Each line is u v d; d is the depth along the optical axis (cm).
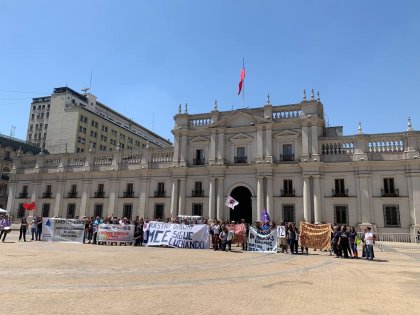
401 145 3334
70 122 7700
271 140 3756
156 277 1148
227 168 3869
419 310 782
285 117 3794
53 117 7875
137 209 4250
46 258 1575
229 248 2256
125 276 1149
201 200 3947
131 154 4450
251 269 1402
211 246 2531
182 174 4050
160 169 4194
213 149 3972
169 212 4075
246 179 3803
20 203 5003
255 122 3869
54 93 8206
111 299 823
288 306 802
